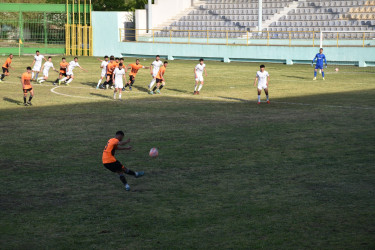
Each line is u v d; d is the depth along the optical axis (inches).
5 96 1424.7
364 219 509.4
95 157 768.3
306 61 2440.9
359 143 840.3
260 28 2642.7
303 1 2896.2
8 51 2979.8
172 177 663.1
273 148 812.6
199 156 766.5
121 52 2925.7
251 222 505.7
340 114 1114.1
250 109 1192.2
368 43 2397.9
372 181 634.2
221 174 674.2
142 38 2984.7
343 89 1541.6
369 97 1366.9
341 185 619.8
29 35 3287.4
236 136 901.8
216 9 3083.2
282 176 661.3
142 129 967.6
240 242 458.6
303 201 564.7
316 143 844.0
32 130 964.0
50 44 3139.8
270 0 2994.6
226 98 1375.5
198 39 2824.8
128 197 587.2
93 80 1835.6
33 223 508.4
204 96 1417.3
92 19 2967.5
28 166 719.1
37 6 3046.3
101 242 461.7
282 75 1955.0
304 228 488.7
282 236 470.9
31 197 588.1
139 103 1294.3
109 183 642.2
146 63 2476.6
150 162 735.1
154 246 451.8
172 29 3038.9
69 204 564.1
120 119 1071.0
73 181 650.2
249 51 2561.5
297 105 1243.8
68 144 851.4
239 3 3070.9
